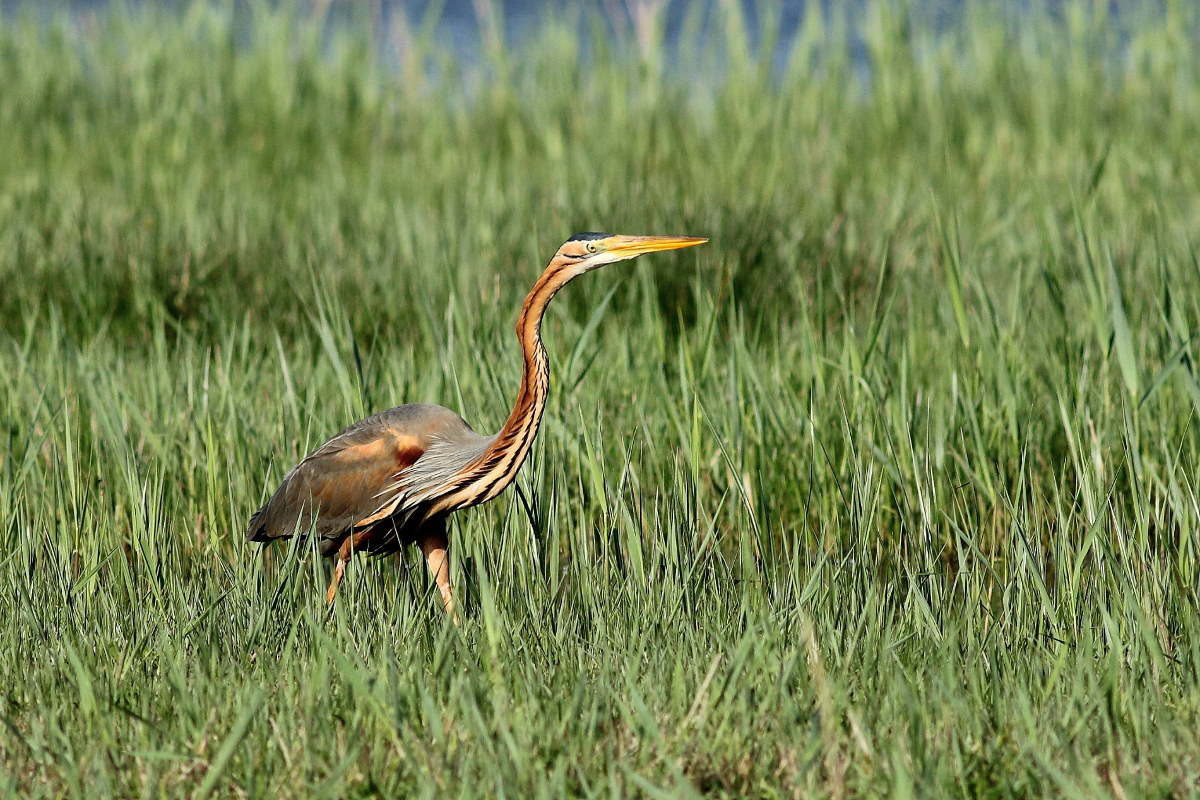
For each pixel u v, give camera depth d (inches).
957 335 506.3
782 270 586.6
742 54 1039.6
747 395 465.4
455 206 716.0
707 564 365.7
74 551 393.4
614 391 487.2
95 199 744.3
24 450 438.3
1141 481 367.2
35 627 324.5
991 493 418.9
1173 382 447.2
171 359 543.2
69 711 278.7
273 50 1049.5
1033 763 254.7
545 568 386.9
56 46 1107.9
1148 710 272.7
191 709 271.4
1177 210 702.5
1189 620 311.4
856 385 449.4
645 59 1025.5
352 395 438.0
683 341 455.8
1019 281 507.2
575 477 434.3
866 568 350.3
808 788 243.4
